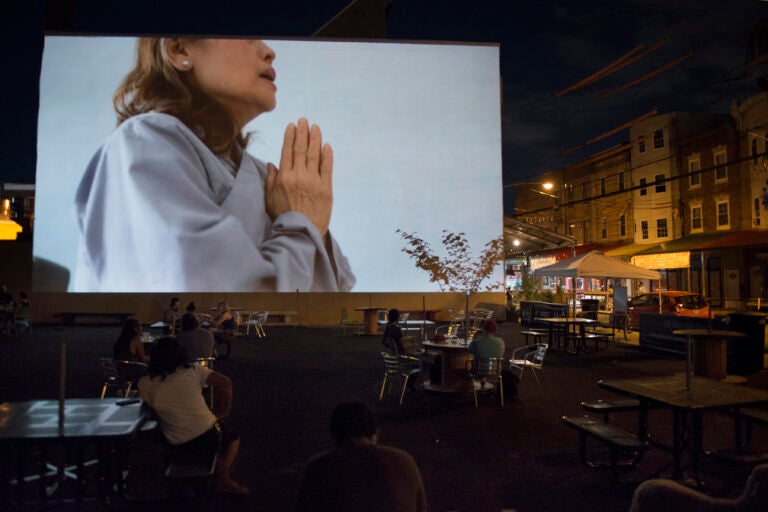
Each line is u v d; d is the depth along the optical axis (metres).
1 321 17.59
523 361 9.14
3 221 29.98
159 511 4.14
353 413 2.48
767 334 18.02
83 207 21.70
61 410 3.84
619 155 34.44
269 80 22.34
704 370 9.98
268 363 12.37
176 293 21.41
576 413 7.66
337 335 18.72
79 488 4.00
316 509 2.31
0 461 3.88
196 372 4.33
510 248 34.84
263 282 21.70
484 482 5.00
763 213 25.78
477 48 23.06
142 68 22.03
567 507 4.44
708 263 28.70
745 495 2.45
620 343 15.84
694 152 29.75
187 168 21.69
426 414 7.60
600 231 36.25
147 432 4.18
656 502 2.66
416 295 22.53
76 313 21.44
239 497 4.64
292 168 22.23
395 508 2.31
